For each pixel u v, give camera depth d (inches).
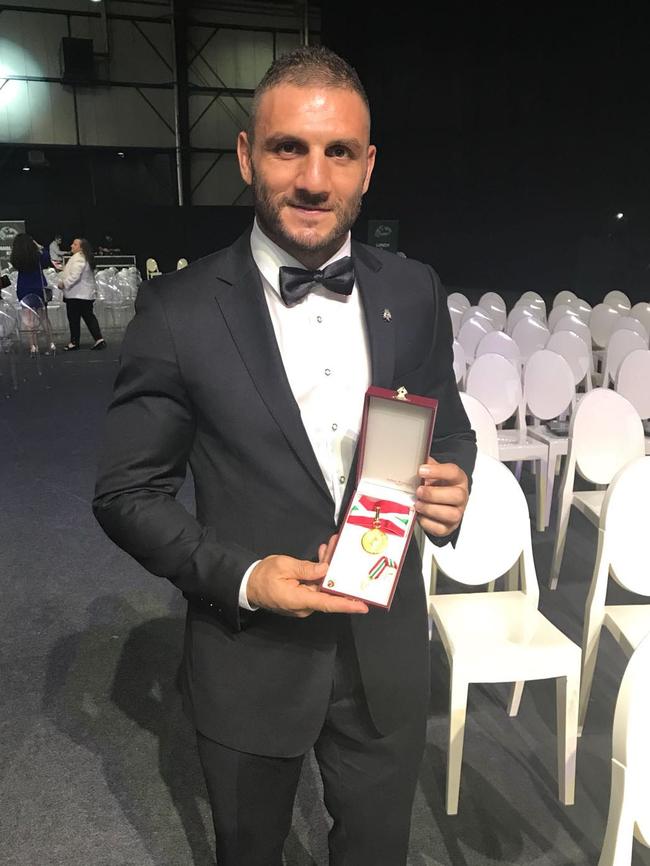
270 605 35.3
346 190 35.4
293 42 650.8
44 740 82.7
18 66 590.6
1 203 634.8
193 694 41.8
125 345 38.5
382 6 550.6
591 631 83.0
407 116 561.6
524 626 76.4
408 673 42.9
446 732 85.4
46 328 332.2
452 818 72.4
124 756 80.4
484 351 169.0
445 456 43.6
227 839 43.6
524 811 73.4
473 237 538.0
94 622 107.1
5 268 549.3
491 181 510.0
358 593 35.3
